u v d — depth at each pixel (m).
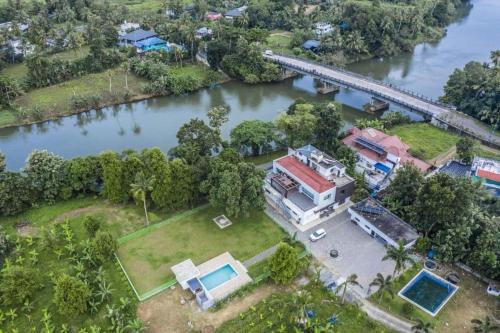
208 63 178.88
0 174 90.62
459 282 78.25
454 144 127.44
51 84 157.25
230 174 86.00
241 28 188.00
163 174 88.31
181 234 87.38
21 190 90.75
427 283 78.56
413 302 74.00
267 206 96.44
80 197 97.56
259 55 173.50
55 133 136.88
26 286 70.06
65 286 66.06
